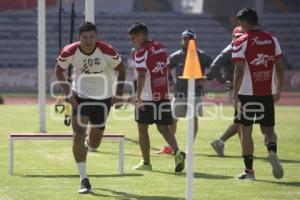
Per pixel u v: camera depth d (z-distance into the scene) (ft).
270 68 99.81
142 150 111.34
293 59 414.41
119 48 407.64
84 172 93.20
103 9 433.07
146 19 422.82
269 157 98.53
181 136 164.14
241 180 102.47
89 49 93.56
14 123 190.19
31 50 400.88
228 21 424.46
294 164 120.16
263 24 430.61
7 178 103.14
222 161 122.62
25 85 353.31
